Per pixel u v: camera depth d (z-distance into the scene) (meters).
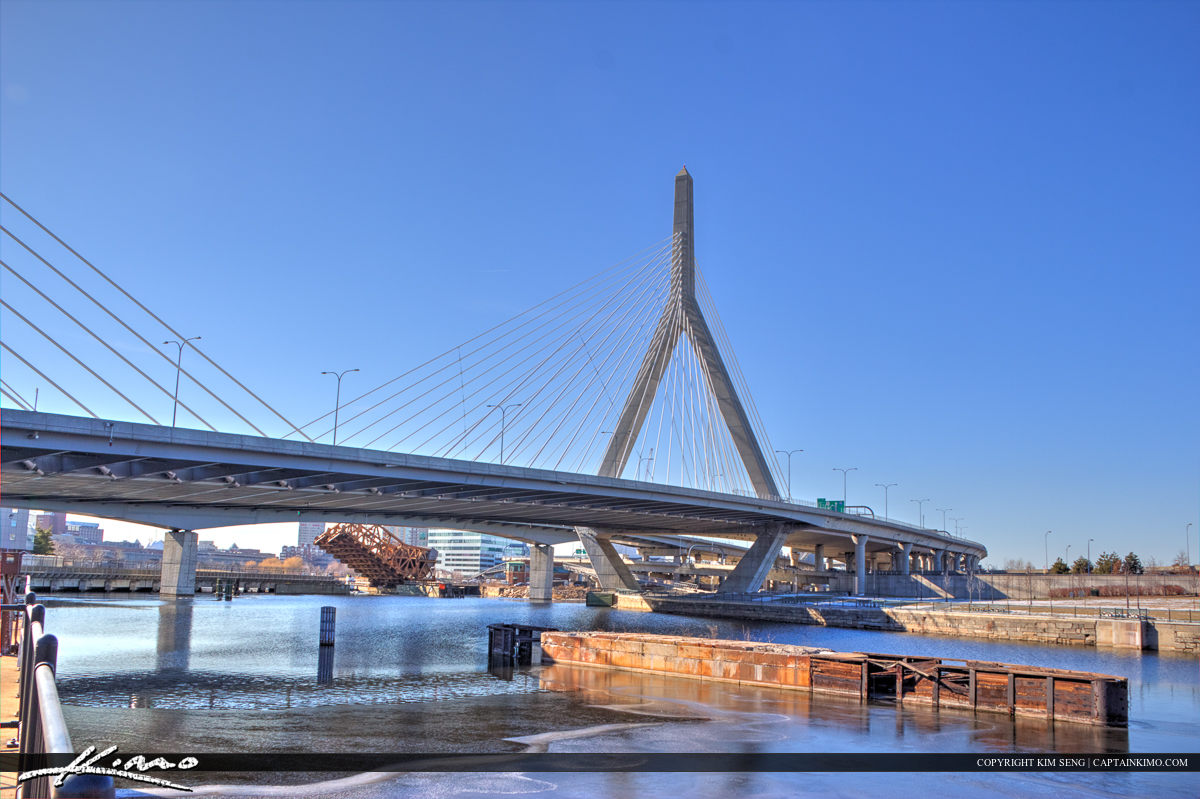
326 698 34.38
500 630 51.84
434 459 73.06
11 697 18.41
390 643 62.75
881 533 164.75
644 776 20.73
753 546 131.62
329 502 90.06
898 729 27.55
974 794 20.06
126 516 99.38
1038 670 30.45
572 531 163.12
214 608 110.00
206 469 63.25
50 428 50.00
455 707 31.59
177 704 32.69
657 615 120.62
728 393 129.25
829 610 102.69
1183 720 32.06
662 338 124.88
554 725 27.80
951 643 77.50
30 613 9.93
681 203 134.62
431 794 18.67
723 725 27.91
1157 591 141.12
